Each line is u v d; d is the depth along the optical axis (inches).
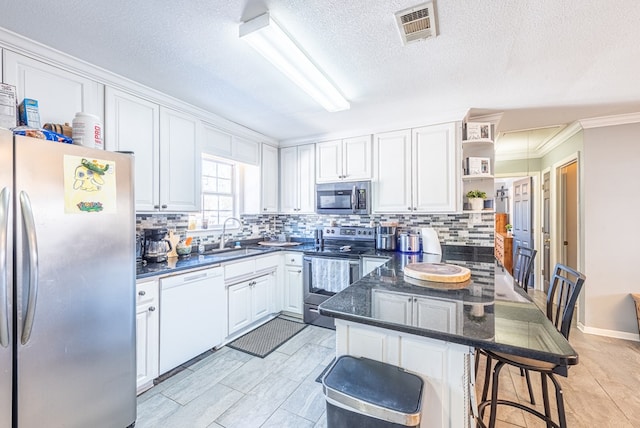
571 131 129.6
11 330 45.9
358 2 52.2
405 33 60.9
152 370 78.5
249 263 115.2
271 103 101.6
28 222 47.2
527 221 193.3
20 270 46.8
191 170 104.0
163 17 56.6
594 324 119.3
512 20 56.9
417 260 102.5
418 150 118.2
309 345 105.1
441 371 43.6
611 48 66.2
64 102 70.6
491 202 116.8
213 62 73.9
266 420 67.0
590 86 86.7
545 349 34.3
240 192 145.1
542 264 178.7
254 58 72.2
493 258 109.3
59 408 52.0
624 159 114.4
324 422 66.3
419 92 91.4
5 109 51.9
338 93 89.3
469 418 41.9
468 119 116.6
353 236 141.7
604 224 117.6
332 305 51.3
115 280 60.9
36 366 48.9
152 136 90.6
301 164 148.5
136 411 65.9
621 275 115.3
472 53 68.7
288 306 133.1
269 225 164.2
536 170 183.6
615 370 90.8
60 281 51.8
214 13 55.5
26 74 64.2
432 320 44.0
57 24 58.6
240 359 94.8
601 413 70.7
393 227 128.0
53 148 51.1
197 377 84.3
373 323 44.5
